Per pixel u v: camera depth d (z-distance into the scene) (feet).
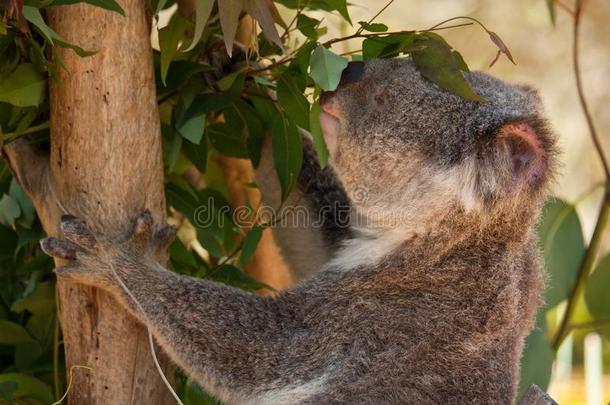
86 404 17.60
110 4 15.69
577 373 35.78
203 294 17.98
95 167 16.78
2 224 20.34
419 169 19.29
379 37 18.45
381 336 18.37
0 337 19.62
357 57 21.18
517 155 18.52
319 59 16.42
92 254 17.01
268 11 15.70
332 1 17.74
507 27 46.80
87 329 17.49
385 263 19.06
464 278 18.86
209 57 19.56
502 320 18.92
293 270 22.97
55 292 19.62
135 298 17.26
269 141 21.57
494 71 46.70
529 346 24.44
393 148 19.48
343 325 18.45
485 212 18.65
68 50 16.39
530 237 20.10
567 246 26.11
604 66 48.19
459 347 18.51
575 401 34.91
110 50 16.39
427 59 18.02
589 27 48.14
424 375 18.24
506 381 18.92
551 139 19.01
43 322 20.03
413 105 19.39
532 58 47.21
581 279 26.09
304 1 18.99
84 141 16.67
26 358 19.89
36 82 16.85
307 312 18.60
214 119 20.93
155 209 17.52
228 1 15.48
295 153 19.69
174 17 18.11
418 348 18.35
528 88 20.52
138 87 16.74
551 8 26.37
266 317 18.38
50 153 17.60
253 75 19.11
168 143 20.22
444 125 19.11
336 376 18.06
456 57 19.04
